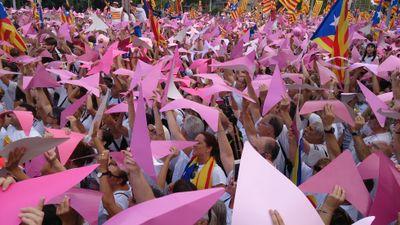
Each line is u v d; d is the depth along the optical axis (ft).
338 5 26.35
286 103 17.22
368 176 10.13
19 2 132.87
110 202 11.09
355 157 15.94
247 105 17.54
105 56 25.53
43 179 7.13
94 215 8.54
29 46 43.09
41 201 6.83
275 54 32.12
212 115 14.39
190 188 12.06
